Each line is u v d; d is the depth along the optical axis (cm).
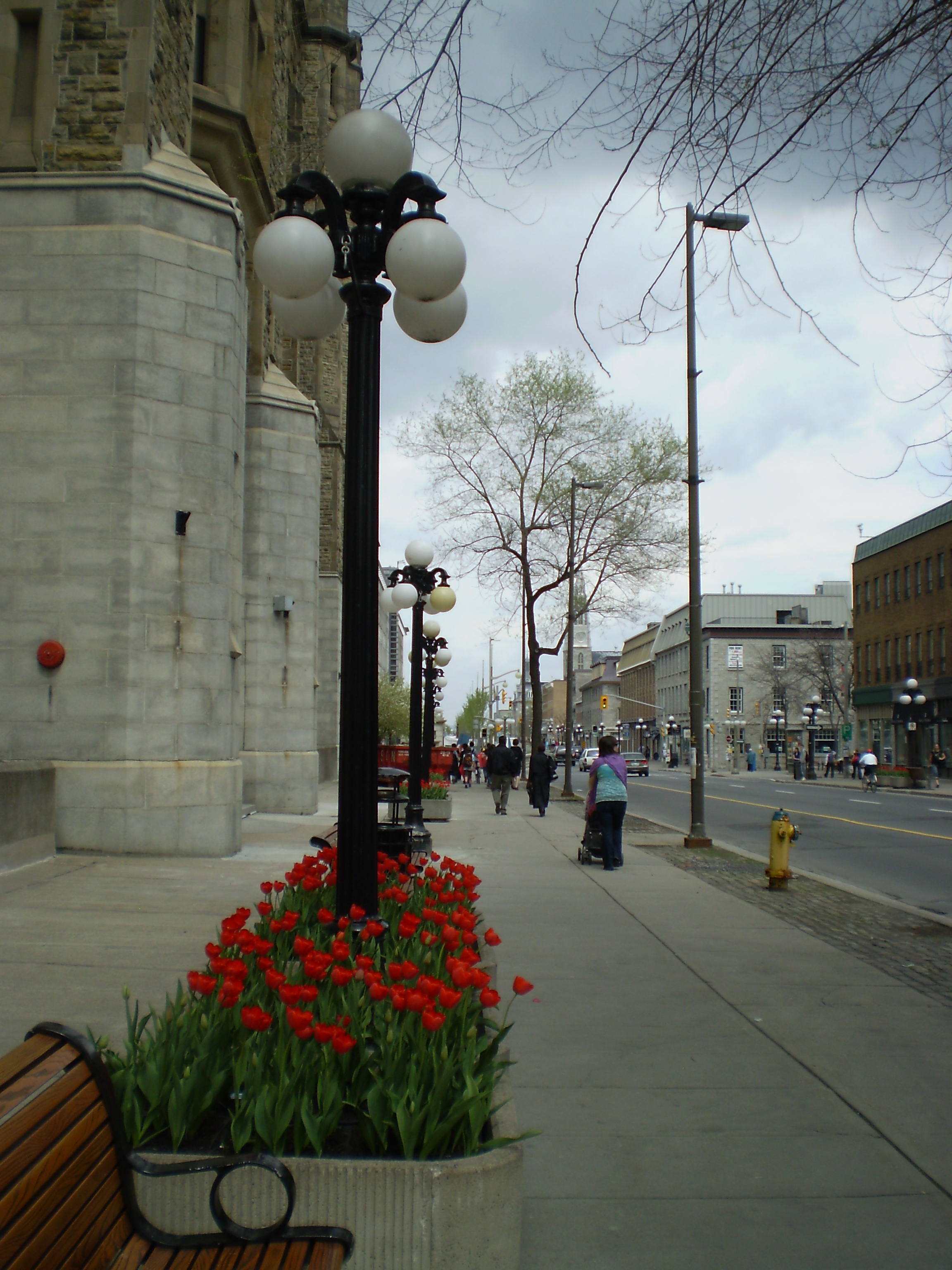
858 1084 520
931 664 5906
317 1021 341
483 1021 390
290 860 1280
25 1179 199
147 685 1261
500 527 3528
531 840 1784
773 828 1212
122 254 1285
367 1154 299
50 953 699
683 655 11369
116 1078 304
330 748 3391
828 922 986
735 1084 519
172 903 917
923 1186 405
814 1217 379
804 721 6425
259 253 518
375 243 541
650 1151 437
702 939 884
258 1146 298
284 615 2119
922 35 518
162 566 1281
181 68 1445
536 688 3434
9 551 1260
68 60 1305
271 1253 257
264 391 2125
